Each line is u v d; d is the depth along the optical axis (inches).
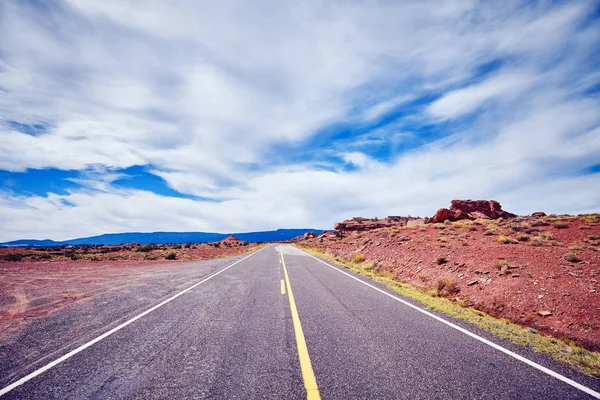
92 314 227.3
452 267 419.2
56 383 119.7
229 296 295.7
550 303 258.8
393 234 872.3
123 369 132.6
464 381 120.9
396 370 130.3
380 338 171.5
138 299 282.2
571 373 130.1
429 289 360.8
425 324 199.2
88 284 373.4
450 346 159.5
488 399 107.7
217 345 161.5
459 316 217.9
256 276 446.9
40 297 292.5
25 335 179.0
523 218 829.8
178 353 150.5
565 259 359.6
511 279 325.7
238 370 130.7
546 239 513.3
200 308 245.9
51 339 171.8
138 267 599.8
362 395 109.7
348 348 155.8
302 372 128.0
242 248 1694.1
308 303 262.4
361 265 600.1
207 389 114.6
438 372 128.6
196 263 696.4
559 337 208.5
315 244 1796.3
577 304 246.7
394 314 224.5
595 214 731.4
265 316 220.4
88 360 142.2
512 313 260.7
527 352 152.9
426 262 483.5
